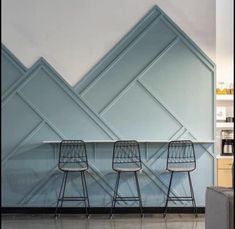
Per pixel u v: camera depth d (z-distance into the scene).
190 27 6.96
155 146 6.87
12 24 6.96
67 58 6.95
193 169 6.52
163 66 6.94
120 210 6.85
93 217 6.56
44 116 6.89
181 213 6.84
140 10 6.96
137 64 6.93
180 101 6.92
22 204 6.86
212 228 3.84
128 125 6.90
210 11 6.96
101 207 6.84
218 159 6.86
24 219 6.40
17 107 6.90
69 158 6.83
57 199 6.84
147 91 6.93
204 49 6.95
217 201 3.70
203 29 6.96
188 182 6.87
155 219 6.39
